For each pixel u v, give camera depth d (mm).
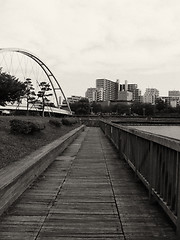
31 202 3592
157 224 2920
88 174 5461
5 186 3197
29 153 6195
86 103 96500
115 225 2891
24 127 8953
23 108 62500
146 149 4055
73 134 13656
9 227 2811
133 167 5188
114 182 4789
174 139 2822
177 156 2582
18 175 3742
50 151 6492
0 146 6484
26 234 2652
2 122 11141
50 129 14336
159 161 3305
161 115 106125
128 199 3789
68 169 5969
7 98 39906
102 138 15438
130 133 5770
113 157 7836
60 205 3502
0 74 39469
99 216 3143
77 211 3295
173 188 2734
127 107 115938
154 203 3576
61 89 87312
